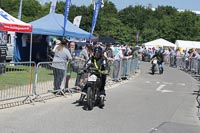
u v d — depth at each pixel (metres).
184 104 13.23
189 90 17.91
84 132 7.96
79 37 24.75
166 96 15.12
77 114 9.91
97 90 10.95
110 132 8.13
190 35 88.75
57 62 12.62
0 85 10.81
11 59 27.70
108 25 81.69
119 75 19.88
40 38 25.25
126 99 13.48
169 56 44.25
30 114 9.50
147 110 11.45
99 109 10.92
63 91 12.95
